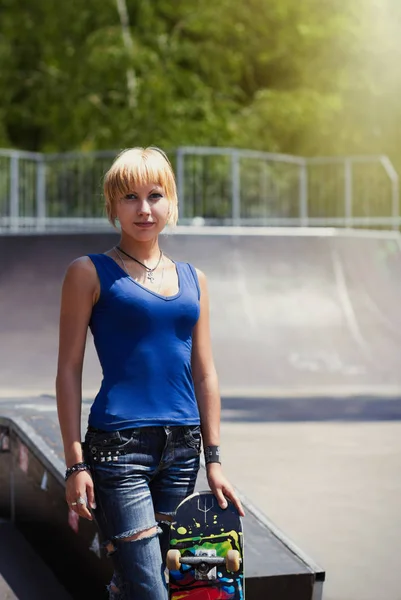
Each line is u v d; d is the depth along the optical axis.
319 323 16.83
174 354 3.30
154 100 30.38
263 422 10.23
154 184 3.33
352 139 32.72
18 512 5.49
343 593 4.96
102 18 31.19
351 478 7.51
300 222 24.09
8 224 21.70
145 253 3.38
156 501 3.34
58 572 4.89
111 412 3.24
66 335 3.30
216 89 33.09
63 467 4.74
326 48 32.72
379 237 19.73
